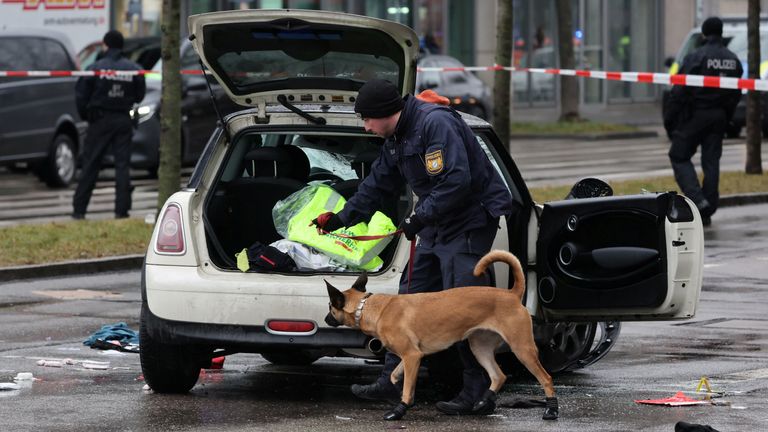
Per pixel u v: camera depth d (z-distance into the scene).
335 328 20.09
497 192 19.80
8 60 54.50
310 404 20.73
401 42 21.53
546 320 21.31
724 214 48.34
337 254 20.67
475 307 18.88
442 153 19.17
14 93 54.41
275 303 20.19
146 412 19.97
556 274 21.03
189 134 58.91
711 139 44.38
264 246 20.94
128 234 40.22
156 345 20.94
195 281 20.50
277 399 21.19
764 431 18.45
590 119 101.94
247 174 23.58
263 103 21.73
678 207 20.17
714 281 34.28
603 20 109.56
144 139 57.41
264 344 20.27
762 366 23.89
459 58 100.62
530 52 104.88
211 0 88.69
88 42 65.19
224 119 21.86
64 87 56.91
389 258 20.78
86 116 44.62
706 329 27.86
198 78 59.56
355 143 24.22
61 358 24.64
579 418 19.44
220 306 20.34
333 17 21.06
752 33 56.03
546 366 22.88
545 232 21.12
